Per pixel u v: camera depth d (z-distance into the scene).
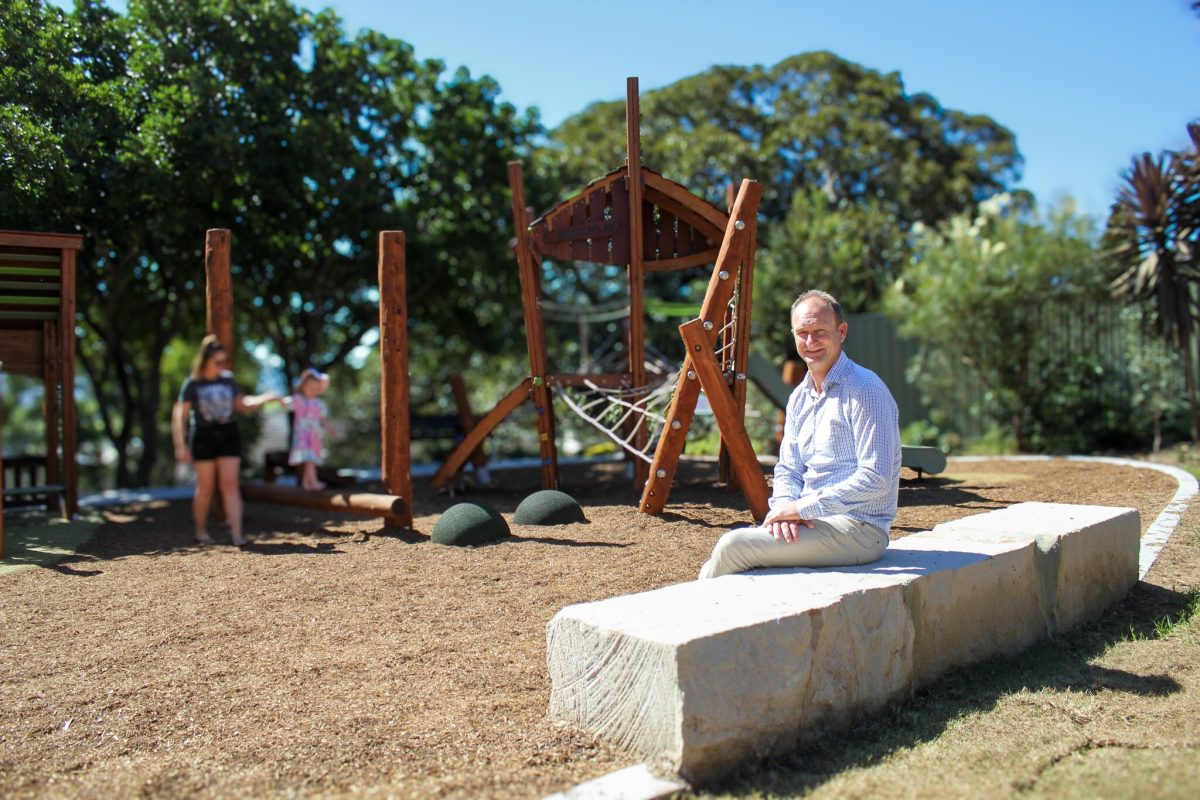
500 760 2.99
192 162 10.88
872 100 24.09
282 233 13.06
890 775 2.83
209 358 6.98
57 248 8.07
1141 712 3.27
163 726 3.46
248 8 11.55
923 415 14.91
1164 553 5.40
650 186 7.76
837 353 3.82
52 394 8.83
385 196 14.02
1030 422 12.70
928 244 15.02
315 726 3.38
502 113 15.09
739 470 6.10
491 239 15.04
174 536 7.37
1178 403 11.55
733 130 24.73
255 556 6.32
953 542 4.25
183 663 4.12
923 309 13.08
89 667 4.11
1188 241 10.75
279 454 10.66
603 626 3.05
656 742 2.85
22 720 3.56
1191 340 11.46
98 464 22.28
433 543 6.29
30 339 8.73
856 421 3.73
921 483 8.11
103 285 13.13
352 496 7.30
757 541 3.70
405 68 14.05
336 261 14.23
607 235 7.94
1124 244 11.23
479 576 5.27
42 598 5.28
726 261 6.14
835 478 3.78
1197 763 2.81
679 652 2.76
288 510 8.63
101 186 10.22
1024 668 3.82
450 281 15.55
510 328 16.92
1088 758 2.91
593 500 7.80
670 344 22.16
